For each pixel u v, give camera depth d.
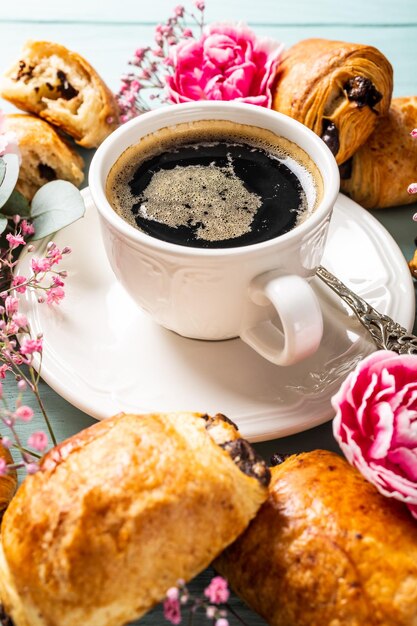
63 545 0.32
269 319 0.42
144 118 0.44
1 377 0.40
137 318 0.43
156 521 0.32
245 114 0.44
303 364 0.41
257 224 0.41
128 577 0.32
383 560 0.33
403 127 0.50
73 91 0.53
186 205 0.42
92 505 0.32
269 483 0.35
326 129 0.49
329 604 0.33
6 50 0.60
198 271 0.39
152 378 0.41
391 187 0.49
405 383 0.36
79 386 0.40
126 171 0.44
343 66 0.49
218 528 0.33
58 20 0.63
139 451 0.33
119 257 0.41
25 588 0.32
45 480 0.34
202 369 0.41
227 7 0.64
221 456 0.34
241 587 0.35
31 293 0.43
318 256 0.41
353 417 0.35
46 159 0.50
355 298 0.43
